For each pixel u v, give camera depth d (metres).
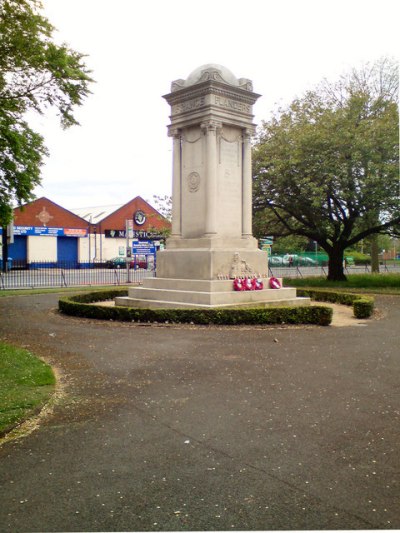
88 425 6.08
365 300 15.58
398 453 5.21
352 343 10.94
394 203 25.66
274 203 28.81
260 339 11.36
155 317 13.67
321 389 7.50
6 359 9.14
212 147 16.17
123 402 6.94
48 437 5.72
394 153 25.16
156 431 5.87
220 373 8.41
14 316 15.78
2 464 5.03
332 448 5.34
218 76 16.28
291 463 4.98
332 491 4.42
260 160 27.84
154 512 4.11
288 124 28.91
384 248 84.81
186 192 17.17
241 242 16.84
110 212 61.41
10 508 4.20
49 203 54.53
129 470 4.87
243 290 15.60
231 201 16.95
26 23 13.55
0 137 16.11
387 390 7.44
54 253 54.88
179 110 17.19
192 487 4.52
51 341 11.34
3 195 19.83
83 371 8.63
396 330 12.67
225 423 6.11
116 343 10.98
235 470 4.84
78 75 15.12
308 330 12.60
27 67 14.76
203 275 15.73
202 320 13.30
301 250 70.25
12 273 40.22
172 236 17.36
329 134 26.06
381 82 30.69
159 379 8.08
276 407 6.69
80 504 4.25
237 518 4.01
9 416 6.16
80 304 15.24
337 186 26.44
